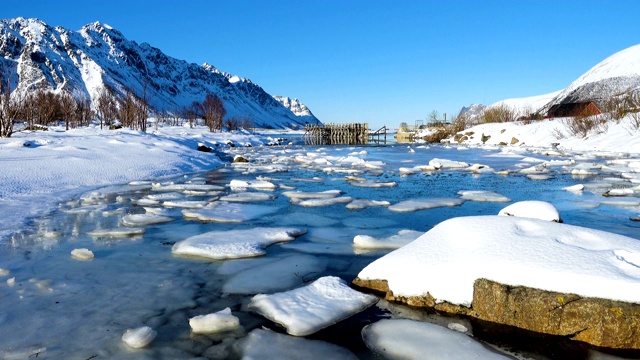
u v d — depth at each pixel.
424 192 9.26
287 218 6.61
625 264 2.89
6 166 9.16
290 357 2.67
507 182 10.81
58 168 9.93
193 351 2.72
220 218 6.44
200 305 3.41
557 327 2.82
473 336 2.89
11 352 2.66
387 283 3.58
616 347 2.67
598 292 2.72
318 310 3.25
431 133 38.94
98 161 11.44
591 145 22.92
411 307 3.36
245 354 2.69
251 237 5.29
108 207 7.12
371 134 44.62
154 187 9.45
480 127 35.22
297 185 10.44
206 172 13.23
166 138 22.41
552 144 25.25
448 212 7.05
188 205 7.35
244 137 42.38
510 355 2.65
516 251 3.19
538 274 2.92
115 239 5.29
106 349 2.72
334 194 8.72
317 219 6.55
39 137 17.02
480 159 18.03
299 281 3.96
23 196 7.59
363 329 3.01
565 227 3.50
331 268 4.32
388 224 6.22
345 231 5.82
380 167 14.99
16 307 3.30
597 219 6.37
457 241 3.59
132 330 2.87
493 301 3.04
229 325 3.03
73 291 3.64
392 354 2.70
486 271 3.11
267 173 13.08
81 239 5.23
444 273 3.30
